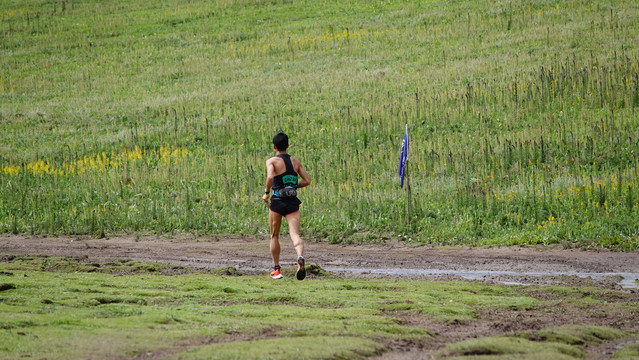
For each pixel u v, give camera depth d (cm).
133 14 15638
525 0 12206
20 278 2544
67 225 5162
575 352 1600
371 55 10881
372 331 1766
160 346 1531
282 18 14162
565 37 9562
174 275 2916
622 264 3341
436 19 12281
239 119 8325
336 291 2462
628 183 4712
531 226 4359
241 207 5419
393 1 14325
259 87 9856
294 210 2578
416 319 2008
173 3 16275
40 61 12575
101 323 1762
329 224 4794
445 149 6456
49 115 9475
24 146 8162
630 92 6806
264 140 7556
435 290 2550
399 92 8662
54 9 16350
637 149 5619
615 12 10425
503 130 6812
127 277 2722
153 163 7056
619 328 1962
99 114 9425
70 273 2852
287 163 2583
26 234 4997
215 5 15638
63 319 1773
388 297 2339
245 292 2422
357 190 5466
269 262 3600
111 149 7769
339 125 7744
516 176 5472
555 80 7512
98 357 1395
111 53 12875
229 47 12400
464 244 4169
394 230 4575
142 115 9162
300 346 1516
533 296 2509
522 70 8438
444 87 8475
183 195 5919
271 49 11975
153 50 12769
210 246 4319
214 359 1381
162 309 2019
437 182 5556
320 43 11869
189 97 9719
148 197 6000
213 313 1989
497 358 1479
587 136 5916
